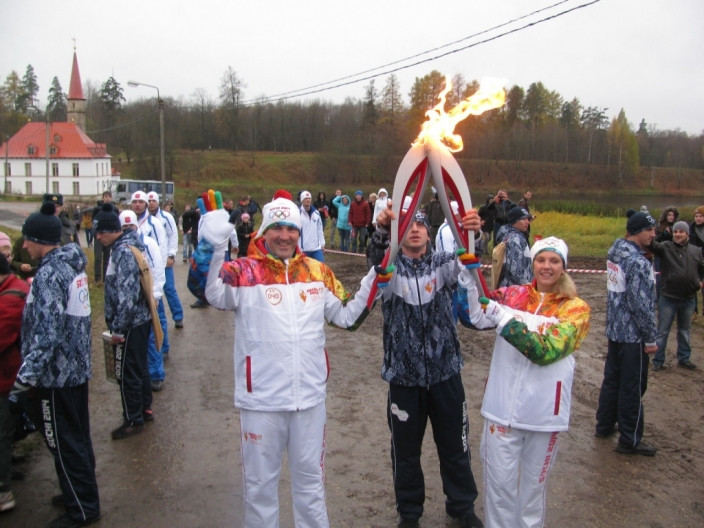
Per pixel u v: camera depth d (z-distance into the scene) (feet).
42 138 226.79
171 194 133.28
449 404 12.08
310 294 10.93
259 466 10.62
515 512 11.08
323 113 241.14
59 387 12.23
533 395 10.71
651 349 15.67
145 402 18.03
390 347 11.98
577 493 14.06
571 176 202.80
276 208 10.69
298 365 10.57
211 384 21.47
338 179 185.26
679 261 23.00
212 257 10.25
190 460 15.70
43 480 14.88
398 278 11.70
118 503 13.61
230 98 189.06
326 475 14.84
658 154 246.27
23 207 159.53
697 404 19.93
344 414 18.62
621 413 16.14
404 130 169.58
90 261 51.34
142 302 17.19
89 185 224.12
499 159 200.64
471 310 11.02
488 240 50.47
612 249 16.49
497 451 10.89
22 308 13.35
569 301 11.19
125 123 221.87
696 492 14.21
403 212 11.41
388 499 13.75
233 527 12.67
